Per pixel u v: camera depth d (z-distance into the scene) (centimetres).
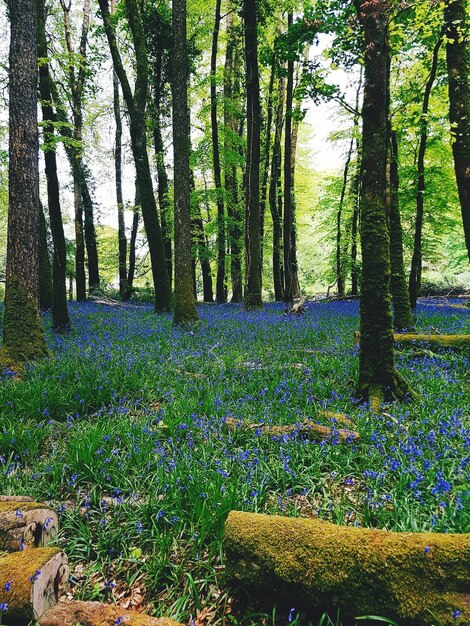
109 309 1742
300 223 3278
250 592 248
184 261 1210
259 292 1644
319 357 783
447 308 1641
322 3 773
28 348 751
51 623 226
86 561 301
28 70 756
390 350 558
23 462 429
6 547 271
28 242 766
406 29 873
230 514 262
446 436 427
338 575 216
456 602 195
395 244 1007
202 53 2233
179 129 1215
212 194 2044
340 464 395
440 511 311
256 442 430
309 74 809
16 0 752
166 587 274
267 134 2286
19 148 756
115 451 405
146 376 672
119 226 2523
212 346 909
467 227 877
